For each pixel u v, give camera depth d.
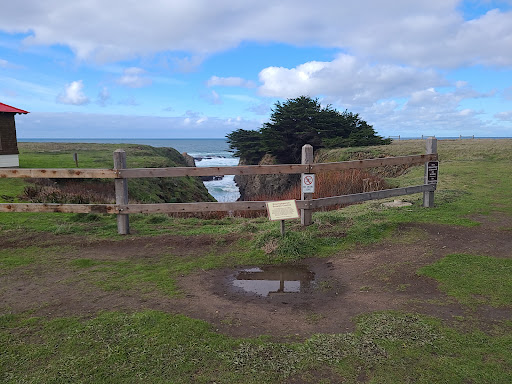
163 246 6.25
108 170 6.71
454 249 5.57
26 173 6.64
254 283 4.75
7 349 3.09
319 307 4.00
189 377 2.73
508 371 2.74
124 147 42.88
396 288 4.38
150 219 8.01
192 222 8.02
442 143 27.20
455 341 3.16
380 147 26.11
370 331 3.37
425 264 5.01
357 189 11.80
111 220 8.05
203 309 3.93
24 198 10.36
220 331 3.43
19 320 3.62
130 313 3.77
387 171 18.28
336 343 3.18
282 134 41.50
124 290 4.42
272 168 6.70
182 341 3.21
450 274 4.63
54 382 2.67
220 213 10.41
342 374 2.76
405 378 2.70
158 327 3.45
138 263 5.44
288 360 2.94
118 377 2.73
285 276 5.00
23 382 2.67
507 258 5.13
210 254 5.86
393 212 7.73
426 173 7.92
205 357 2.98
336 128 39.53
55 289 4.43
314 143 39.06
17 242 6.41
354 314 3.77
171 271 5.12
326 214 7.55
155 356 2.98
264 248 5.93
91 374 2.76
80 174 6.70
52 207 6.82
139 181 20.80
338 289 4.51
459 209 7.91
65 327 3.46
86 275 4.91
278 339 3.28
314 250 5.91
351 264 5.32
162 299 4.16
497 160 17.34
